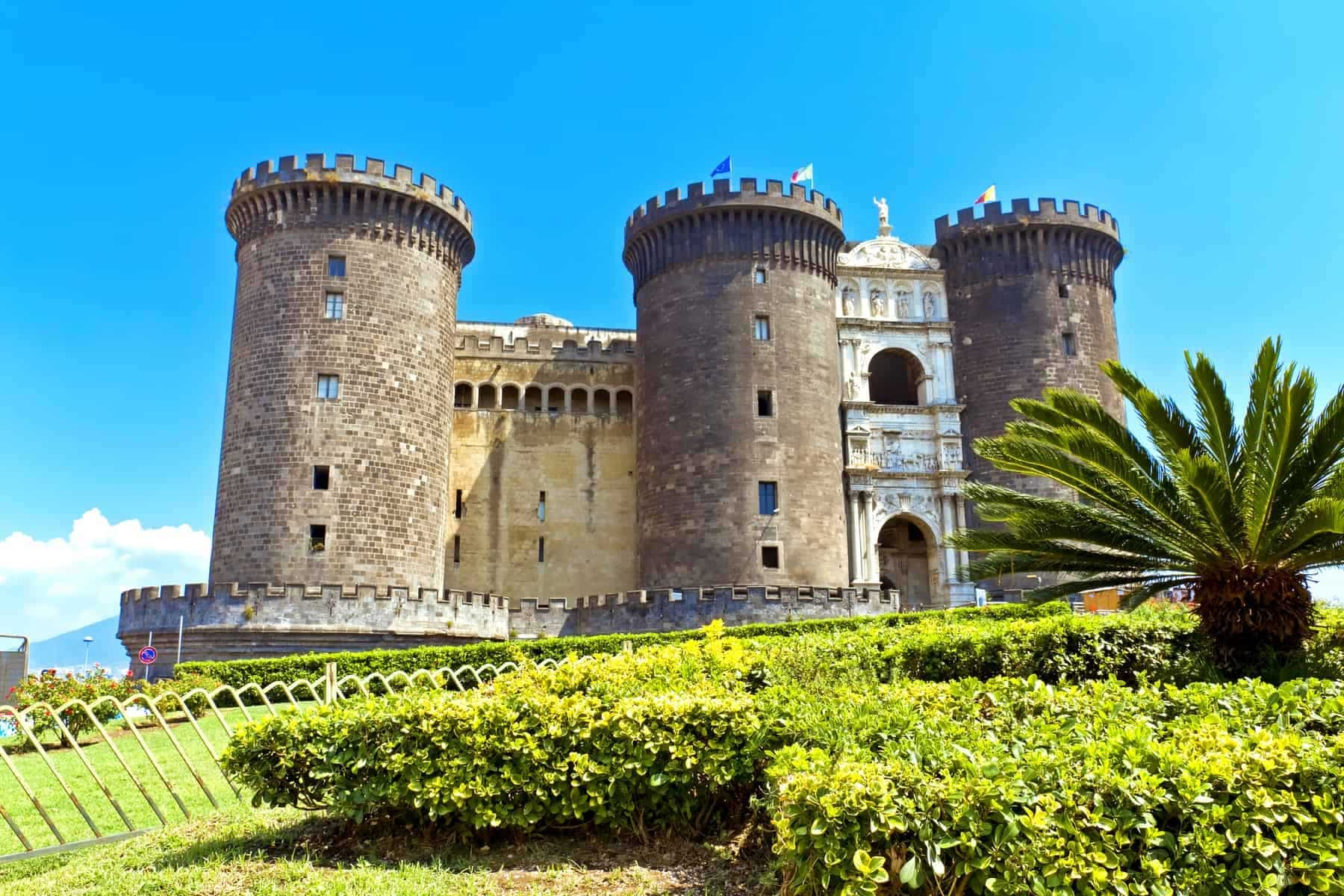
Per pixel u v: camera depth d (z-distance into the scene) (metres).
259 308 48.41
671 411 53.84
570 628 46.72
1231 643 19.45
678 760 11.86
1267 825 8.03
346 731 12.26
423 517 48.38
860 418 56.53
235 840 12.60
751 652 16.00
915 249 60.62
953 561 54.91
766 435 52.69
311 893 10.38
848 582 54.16
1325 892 7.68
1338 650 19.33
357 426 47.19
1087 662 19.78
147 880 11.01
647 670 14.79
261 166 49.62
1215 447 19.97
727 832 11.84
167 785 14.14
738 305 54.28
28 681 23.45
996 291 57.91
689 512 51.94
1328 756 8.59
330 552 45.66
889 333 58.34
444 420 51.06
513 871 11.23
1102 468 20.34
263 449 46.44
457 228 52.84
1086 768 8.43
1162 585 22.03
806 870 8.35
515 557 57.97
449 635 43.66
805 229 56.12
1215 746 8.93
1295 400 18.09
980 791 8.18
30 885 11.16
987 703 12.47
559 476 59.53
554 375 61.09
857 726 10.33
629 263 60.44
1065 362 56.59
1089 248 58.78
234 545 45.84
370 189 49.28
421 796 11.78
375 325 48.50
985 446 22.77
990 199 60.12
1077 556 22.17
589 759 11.91
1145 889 7.80
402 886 10.55
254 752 12.46
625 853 11.72
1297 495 19.00
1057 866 7.84
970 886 8.16
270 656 41.03
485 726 12.14
